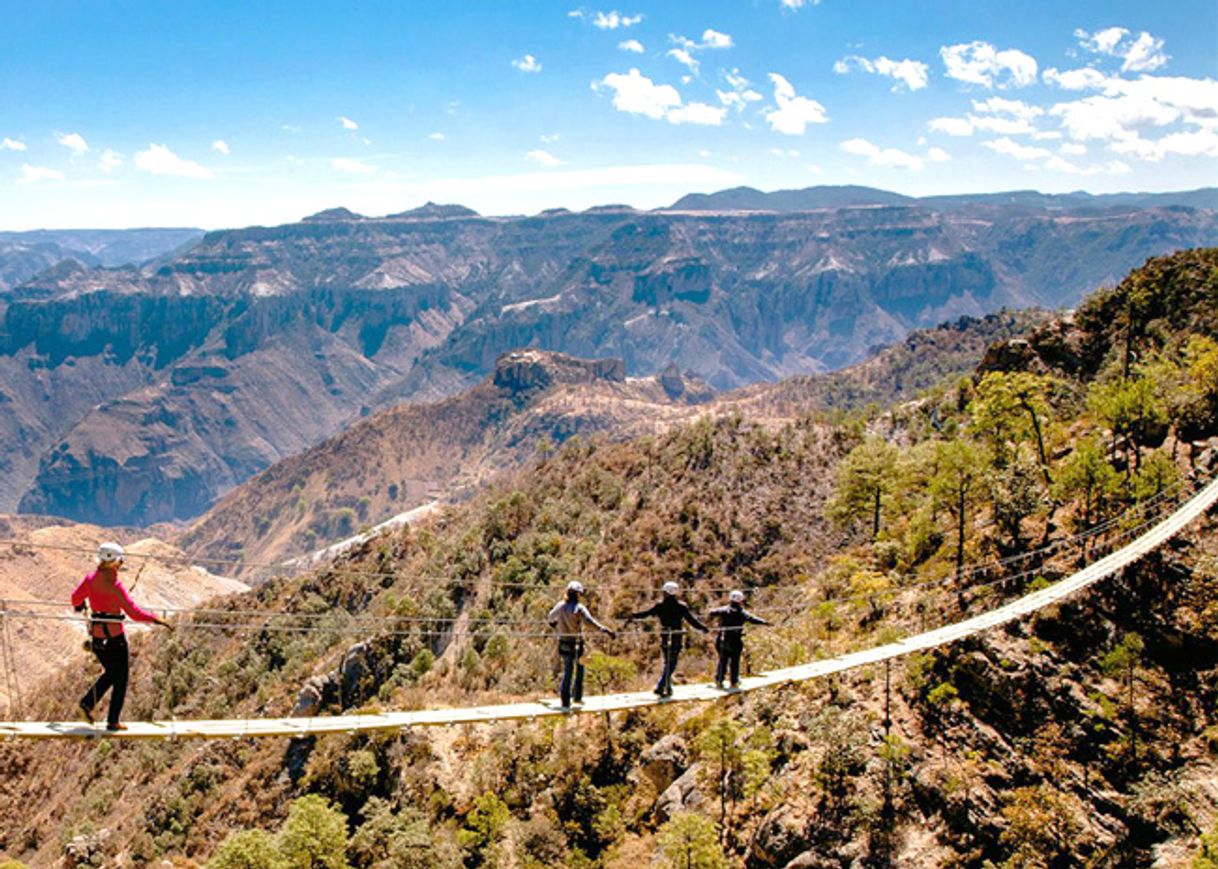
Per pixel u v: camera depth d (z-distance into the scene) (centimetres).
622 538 14788
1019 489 8550
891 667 7175
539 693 10362
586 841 7694
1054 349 14362
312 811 8319
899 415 17238
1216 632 6950
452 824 8375
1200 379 9619
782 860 6228
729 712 7931
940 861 5841
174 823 10869
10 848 14050
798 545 13625
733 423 18762
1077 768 6281
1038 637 7088
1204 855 5384
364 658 13212
